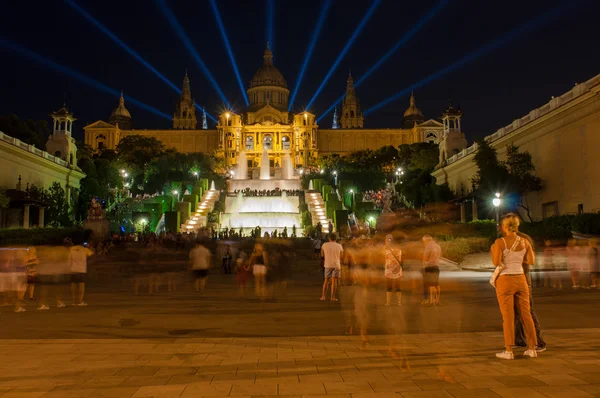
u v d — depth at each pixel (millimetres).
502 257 9445
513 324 9281
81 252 18750
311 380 8023
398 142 182000
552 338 11086
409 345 10617
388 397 7105
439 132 176875
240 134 174750
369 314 15016
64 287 24984
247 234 71500
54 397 7301
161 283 26922
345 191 89188
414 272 24812
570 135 50125
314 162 164750
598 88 43469
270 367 8922
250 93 198375
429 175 98188
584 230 38844
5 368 9008
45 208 63594
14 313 16438
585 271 22141
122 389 7648
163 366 9078
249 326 13570
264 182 110938
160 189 112500
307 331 12680
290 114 192250
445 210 74875
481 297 18984
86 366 9117
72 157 86125
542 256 31203
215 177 110125
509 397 7012
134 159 142625
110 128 175375
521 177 55750
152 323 14227
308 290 22812
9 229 44312
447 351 9977
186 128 194000
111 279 31156
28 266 20297
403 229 49062
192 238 53625
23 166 66750
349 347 10547
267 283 24250
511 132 61625
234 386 7734
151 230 74812
